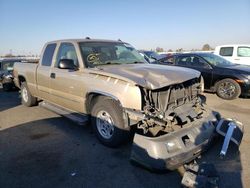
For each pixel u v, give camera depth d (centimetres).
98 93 427
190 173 315
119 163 392
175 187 328
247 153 417
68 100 520
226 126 425
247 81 800
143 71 409
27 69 686
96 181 346
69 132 532
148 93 371
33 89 677
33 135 522
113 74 406
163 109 380
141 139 351
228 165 380
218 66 865
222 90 843
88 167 383
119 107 409
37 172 371
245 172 360
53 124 589
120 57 534
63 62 476
